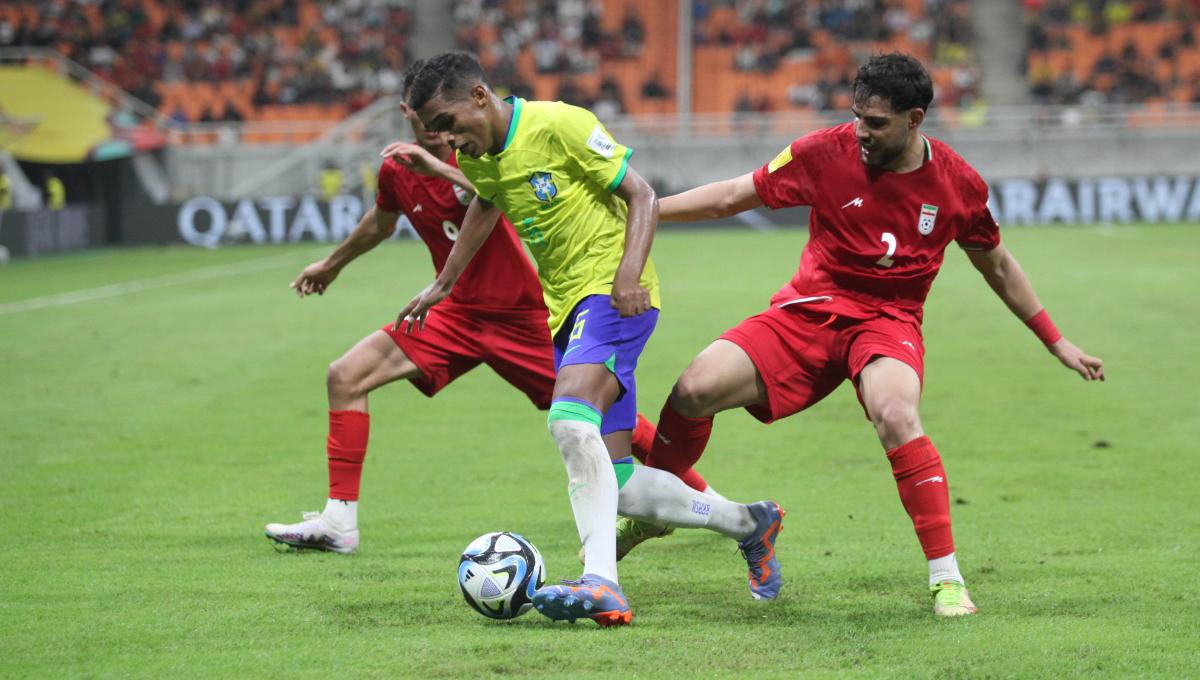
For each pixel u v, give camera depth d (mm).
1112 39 128500
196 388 36906
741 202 17078
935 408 32594
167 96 122188
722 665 13594
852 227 16453
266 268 78688
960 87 122750
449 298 20156
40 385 37562
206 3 129875
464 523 21672
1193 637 14500
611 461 16078
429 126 15664
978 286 63656
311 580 17812
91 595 16938
